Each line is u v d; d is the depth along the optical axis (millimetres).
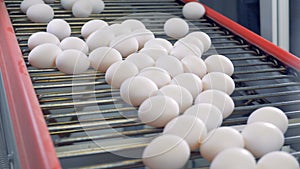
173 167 659
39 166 608
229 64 937
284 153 657
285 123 754
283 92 895
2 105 899
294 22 1400
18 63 827
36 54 898
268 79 953
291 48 1430
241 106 865
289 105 871
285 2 1388
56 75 903
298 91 899
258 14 1502
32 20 1121
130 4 1337
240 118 807
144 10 1281
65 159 686
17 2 1239
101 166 670
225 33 1177
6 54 875
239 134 692
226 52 1075
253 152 695
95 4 1200
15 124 715
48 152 622
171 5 1368
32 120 678
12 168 861
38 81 875
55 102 832
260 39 1085
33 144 643
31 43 960
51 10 1134
